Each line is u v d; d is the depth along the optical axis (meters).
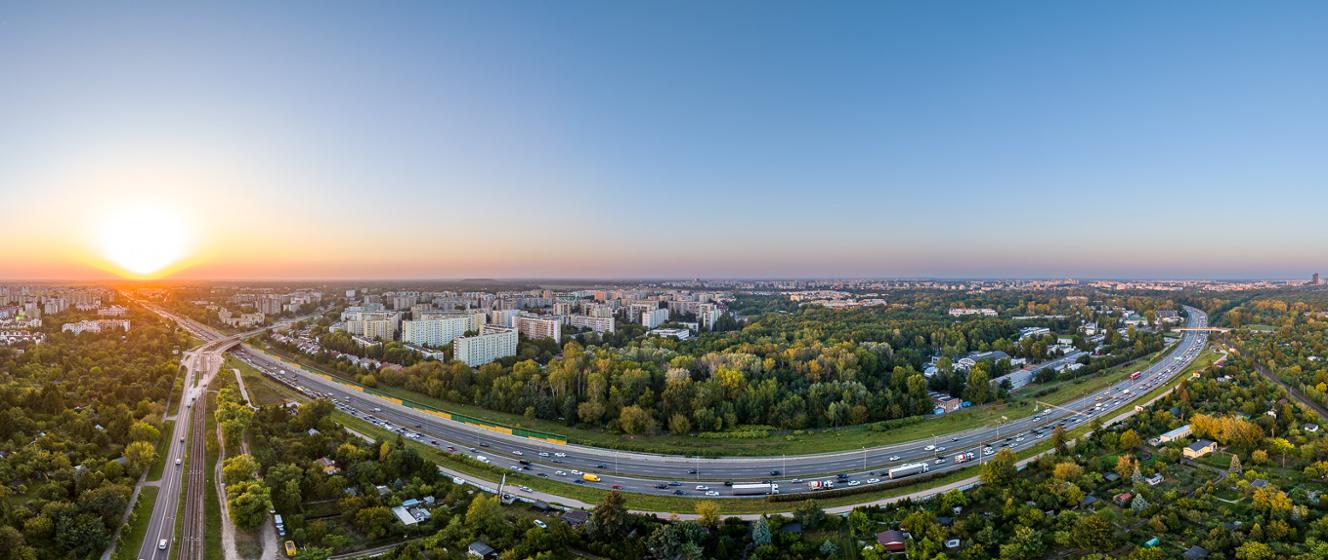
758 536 197.12
